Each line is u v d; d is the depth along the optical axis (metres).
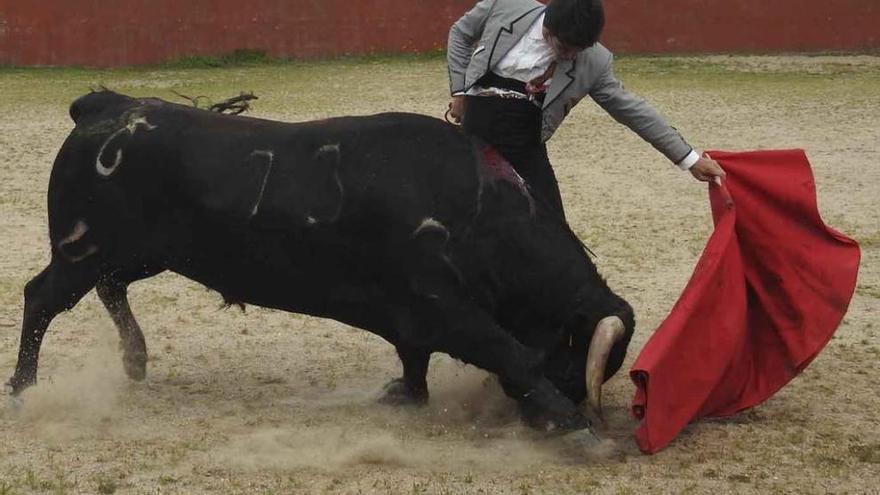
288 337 7.60
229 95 22.42
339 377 6.81
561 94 5.67
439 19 29.30
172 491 5.02
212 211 5.74
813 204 5.92
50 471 5.24
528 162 5.89
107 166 5.87
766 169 5.94
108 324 7.81
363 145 5.65
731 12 29.50
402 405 6.22
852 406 6.25
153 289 8.77
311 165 5.69
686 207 12.38
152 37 28.25
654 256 10.01
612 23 29.44
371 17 29.14
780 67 26.94
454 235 5.53
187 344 7.42
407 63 28.09
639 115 5.75
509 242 5.57
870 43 29.53
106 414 6.05
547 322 5.70
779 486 5.15
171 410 6.14
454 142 5.65
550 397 5.58
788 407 6.22
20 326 7.79
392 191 5.54
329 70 26.92
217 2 28.44
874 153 15.84
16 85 24.38
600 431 5.88
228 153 5.76
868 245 10.47
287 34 28.86
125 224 5.91
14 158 15.33
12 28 27.77
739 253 5.83
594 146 16.66
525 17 5.70
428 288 5.55
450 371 6.91
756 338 6.04
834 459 5.46
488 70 5.74
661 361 5.44
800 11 29.42
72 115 6.13
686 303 5.61
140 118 5.89
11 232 10.93
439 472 5.29
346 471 5.29
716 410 5.99
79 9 27.91
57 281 6.06
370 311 5.80
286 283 5.81
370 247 5.63
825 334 5.91
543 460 5.46
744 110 20.12
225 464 5.34
